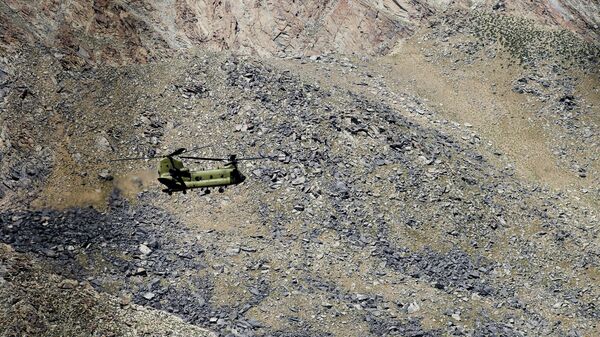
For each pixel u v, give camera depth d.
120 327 40.53
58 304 40.59
